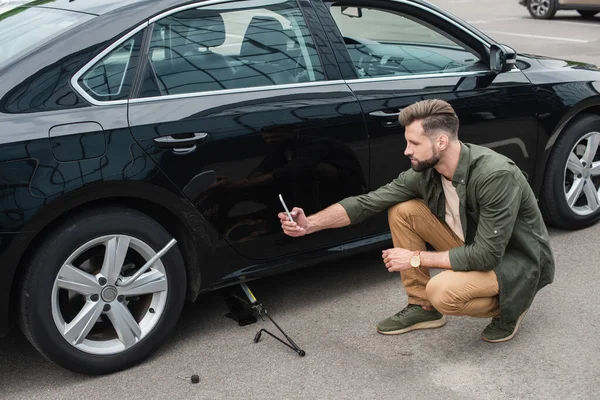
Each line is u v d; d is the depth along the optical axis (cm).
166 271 326
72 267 304
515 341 338
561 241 452
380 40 383
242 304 369
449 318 362
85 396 307
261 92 342
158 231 319
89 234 304
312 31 363
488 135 406
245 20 346
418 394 299
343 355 332
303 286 405
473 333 347
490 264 304
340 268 428
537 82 424
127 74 315
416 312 348
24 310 300
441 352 331
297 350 331
